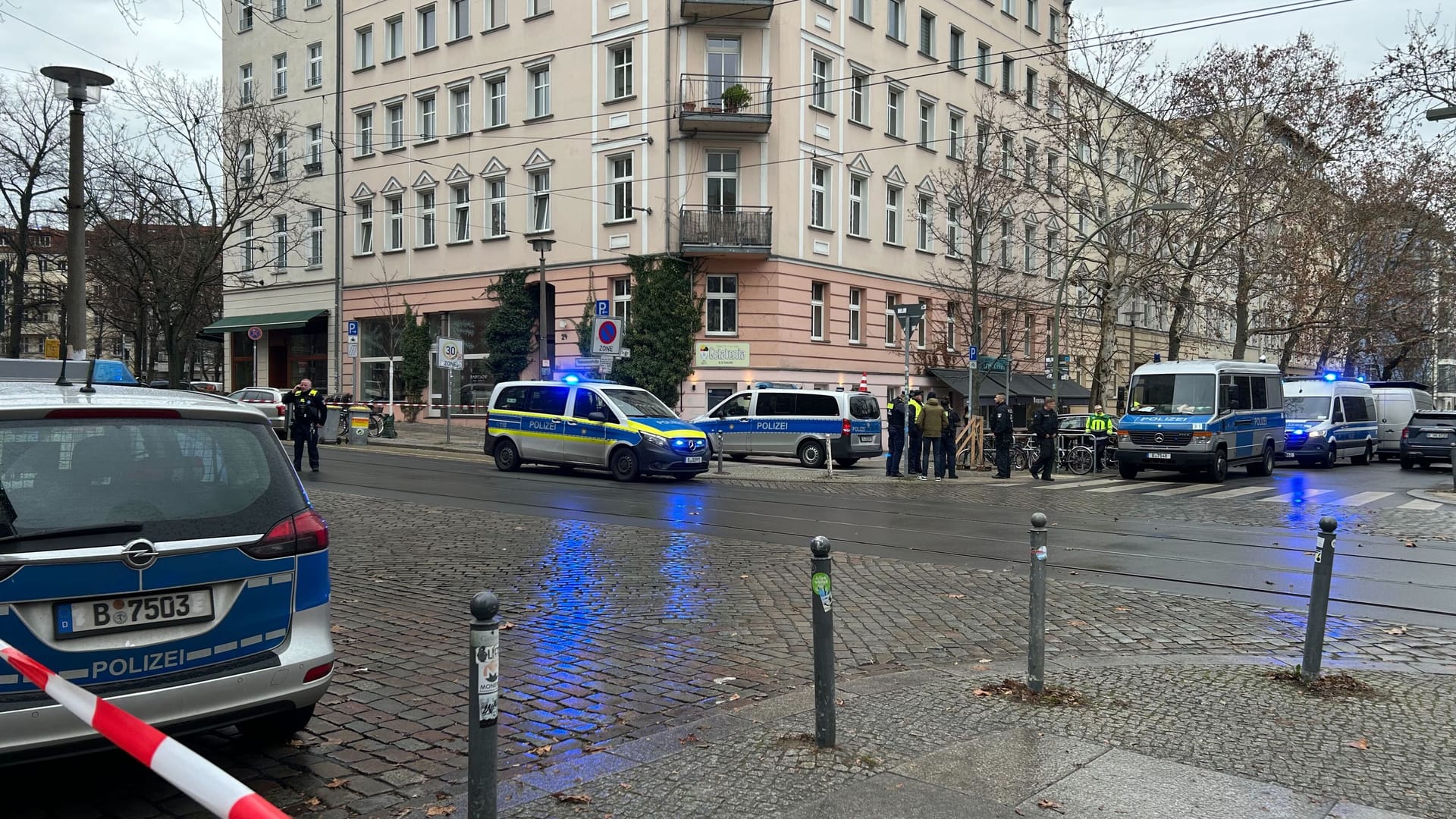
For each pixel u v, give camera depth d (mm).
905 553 10812
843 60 30641
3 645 3201
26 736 3471
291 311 38781
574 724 4988
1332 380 30250
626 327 29016
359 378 36469
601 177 29891
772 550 10664
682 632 7008
